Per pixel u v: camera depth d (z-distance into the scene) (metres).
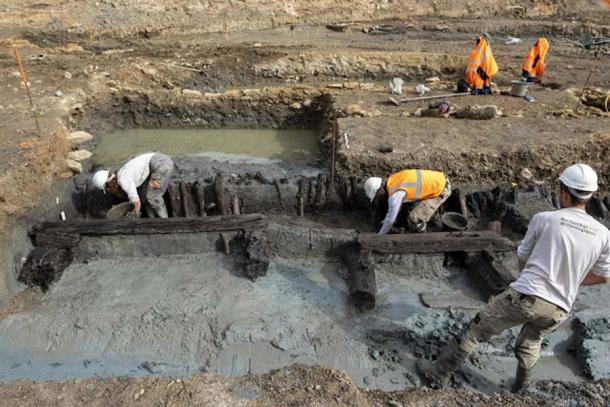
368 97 7.93
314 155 7.36
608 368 3.73
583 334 4.04
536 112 7.14
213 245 5.07
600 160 5.95
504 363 3.88
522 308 2.95
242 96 8.33
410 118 6.90
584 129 6.34
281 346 4.01
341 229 5.14
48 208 5.28
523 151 5.84
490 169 5.86
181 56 10.00
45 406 2.96
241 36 12.15
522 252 3.09
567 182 2.78
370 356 3.94
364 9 13.68
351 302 4.44
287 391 3.10
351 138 6.20
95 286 4.63
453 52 10.39
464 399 3.20
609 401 3.39
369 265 4.60
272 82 9.80
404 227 5.23
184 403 2.99
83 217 5.66
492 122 6.70
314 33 12.39
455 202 5.57
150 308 4.36
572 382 3.63
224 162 7.01
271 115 8.41
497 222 5.18
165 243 5.02
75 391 3.08
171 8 12.46
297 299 4.50
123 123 8.35
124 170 4.91
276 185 5.76
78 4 11.92
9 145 5.66
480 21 13.32
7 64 9.08
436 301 4.48
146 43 11.37
